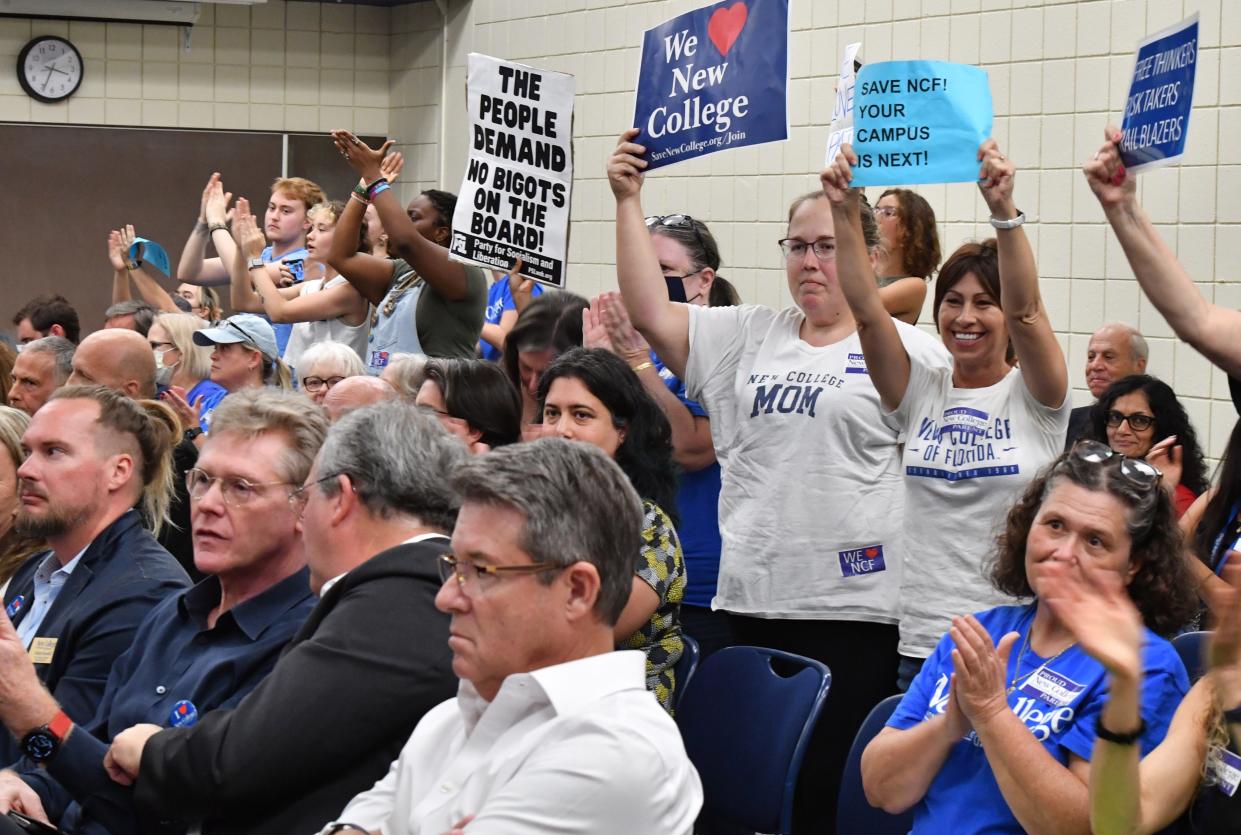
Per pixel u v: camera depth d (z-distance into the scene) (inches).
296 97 380.8
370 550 100.9
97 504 125.0
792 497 142.6
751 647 128.2
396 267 221.6
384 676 93.7
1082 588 75.6
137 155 377.4
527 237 181.9
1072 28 231.5
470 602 78.9
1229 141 212.8
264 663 104.5
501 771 76.8
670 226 173.9
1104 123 227.8
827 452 141.2
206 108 377.7
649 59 150.5
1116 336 197.9
